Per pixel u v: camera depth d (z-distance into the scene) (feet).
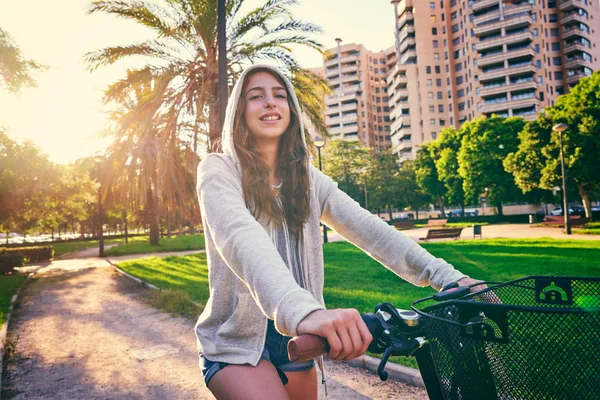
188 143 53.88
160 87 40.78
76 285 41.78
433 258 4.14
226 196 3.71
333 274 32.45
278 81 4.73
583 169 91.56
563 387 2.47
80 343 19.39
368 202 176.55
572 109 95.35
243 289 3.80
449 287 3.67
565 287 3.82
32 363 16.63
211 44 40.96
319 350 2.40
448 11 258.78
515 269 29.58
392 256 4.32
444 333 3.03
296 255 4.45
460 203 162.40
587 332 2.43
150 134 49.24
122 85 42.27
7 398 13.11
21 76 54.80
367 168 182.70
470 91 240.32
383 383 12.39
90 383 14.17
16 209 68.95
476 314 2.86
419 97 255.91
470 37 238.48
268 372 3.63
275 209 4.22
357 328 2.42
